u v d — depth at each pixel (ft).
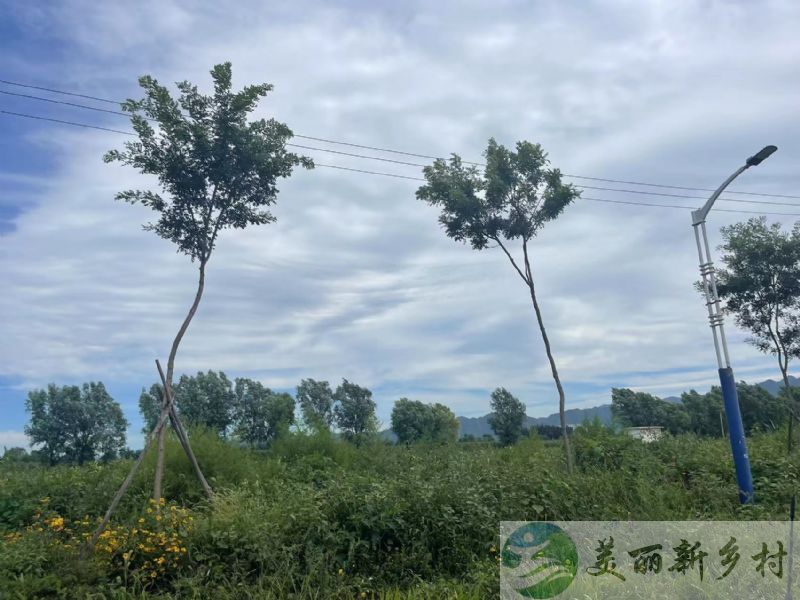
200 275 31.32
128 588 20.84
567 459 37.27
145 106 30.53
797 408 55.21
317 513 24.04
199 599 19.90
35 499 29.53
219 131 30.99
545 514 26.96
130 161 30.35
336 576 21.63
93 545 22.20
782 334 53.88
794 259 52.54
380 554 23.34
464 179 41.78
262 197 32.45
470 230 41.63
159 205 31.09
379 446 45.88
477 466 33.47
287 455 42.06
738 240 54.24
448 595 19.99
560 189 40.45
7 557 20.31
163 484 30.96
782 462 34.65
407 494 25.85
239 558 22.12
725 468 34.86
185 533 22.72
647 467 33.96
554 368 39.75
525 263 41.60
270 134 32.45
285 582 20.72
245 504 25.96
